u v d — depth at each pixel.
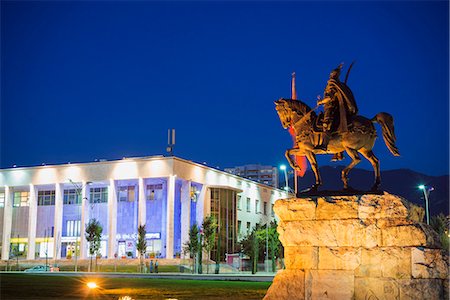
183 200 90.25
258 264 79.69
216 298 22.02
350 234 15.23
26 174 99.69
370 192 15.77
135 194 92.69
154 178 89.50
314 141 16.41
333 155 16.80
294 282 15.55
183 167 89.56
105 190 96.00
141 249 78.12
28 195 101.88
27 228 100.12
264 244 80.56
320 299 15.17
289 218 16.03
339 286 15.06
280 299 15.58
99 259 87.44
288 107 17.22
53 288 27.47
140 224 88.25
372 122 16.14
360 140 15.82
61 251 96.44
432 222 57.22
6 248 99.56
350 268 15.05
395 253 14.77
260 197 112.19
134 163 90.62
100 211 95.38
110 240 90.19
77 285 30.16
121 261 84.75
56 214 95.75
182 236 88.94
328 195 16.05
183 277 44.34
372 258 14.95
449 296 14.44
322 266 15.35
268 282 35.34
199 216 92.31
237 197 103.25
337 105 16.27
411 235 14.74
